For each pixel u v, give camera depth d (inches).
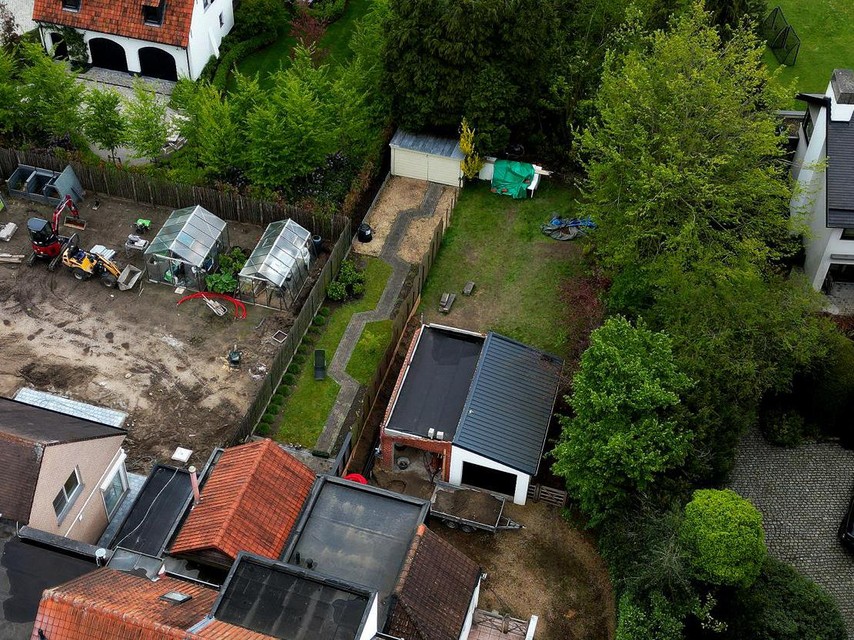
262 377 2042.3
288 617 1263.5
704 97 1916.8
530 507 1829.5
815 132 2183.8
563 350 2114.9
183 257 2156.7
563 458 1667.1
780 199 2022.6
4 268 2234.3
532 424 1823.3
